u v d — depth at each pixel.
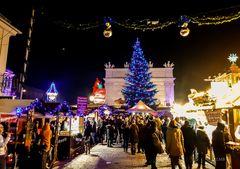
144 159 12.87
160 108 30.19
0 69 16.48
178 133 8.95
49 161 11.12
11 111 10.20
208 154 13.02
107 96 50.19
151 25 11.07
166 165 11.27
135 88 42.38
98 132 22.36
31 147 9.68
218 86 9.73
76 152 15.70
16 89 18.05
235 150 7.80
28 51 11.87
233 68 11.88
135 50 44.19
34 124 11.68
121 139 21.45
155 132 9.90
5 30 16.78
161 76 49.91
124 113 29.66
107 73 51.19
